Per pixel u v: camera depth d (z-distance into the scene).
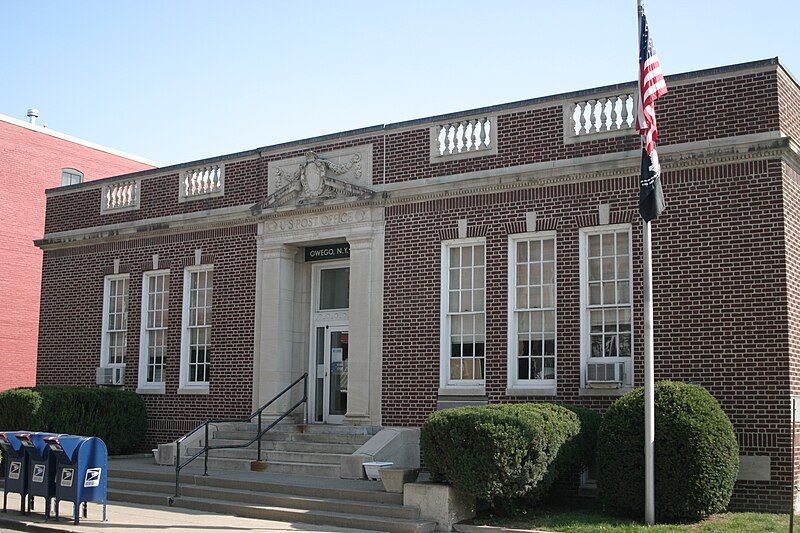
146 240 24.91
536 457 14.55
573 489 16.66
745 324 16.16
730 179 16.66
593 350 17.84
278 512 15.77
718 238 16.62
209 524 15.07
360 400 20.33
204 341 23.52
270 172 22.78
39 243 27.16
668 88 17.50
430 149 20.23
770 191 16.27
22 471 16.09
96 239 25.83
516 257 19.00
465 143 19.86
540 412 15.20
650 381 14.25
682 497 14.11
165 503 17.39
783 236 16.05
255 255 22.69
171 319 23.98
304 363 22.45
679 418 14.36
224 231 23.36
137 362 24.52
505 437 14.16
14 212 35.56
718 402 15.88
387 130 20.91
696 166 16.97
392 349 20.12
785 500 15.28
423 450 15.16
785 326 15.80
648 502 14.12
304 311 22.61
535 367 18.50
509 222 18.95
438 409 19.27
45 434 15.95
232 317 22.84
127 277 25.41
